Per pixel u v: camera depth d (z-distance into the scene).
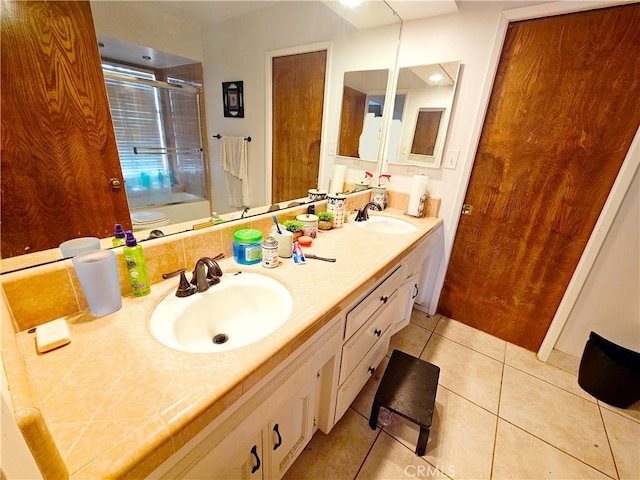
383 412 1.36
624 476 1.14
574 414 1.41
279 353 0.64
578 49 1.35
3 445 0.22
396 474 1.12
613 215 1.41
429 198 1.91
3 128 0.58
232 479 0.68
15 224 0.63
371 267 1.10
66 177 0.70
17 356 0.41
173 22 0.88
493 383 1.58
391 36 1.72
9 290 0.61
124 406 0.48
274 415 0.76
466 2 1.51
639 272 1.44
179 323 0.78
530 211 1.66
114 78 0.76
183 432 0.46
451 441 1.25
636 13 1.21
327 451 1.18
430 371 1.31
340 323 0.94
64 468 0.36
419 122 1.84
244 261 1.06
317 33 1.42
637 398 1.39
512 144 1.63
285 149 1.44
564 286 1.66
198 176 1.05
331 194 1.71
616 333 1.56
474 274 1.96
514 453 1.21
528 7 1.38
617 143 1.36
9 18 0.56
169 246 0.91
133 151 0.84
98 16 0.70
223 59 1.06
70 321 0.69
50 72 0.64
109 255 0.70
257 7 1.12
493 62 1.52
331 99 1.59
